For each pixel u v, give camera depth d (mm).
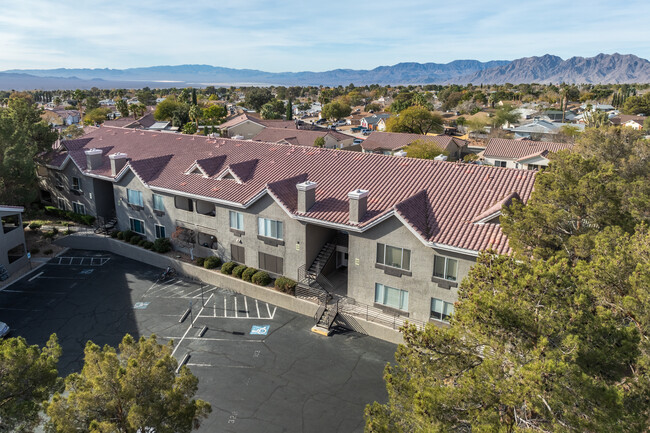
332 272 37094
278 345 29750
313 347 29531
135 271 41344
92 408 13430
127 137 56781
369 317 31297
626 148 27844
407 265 29938
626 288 14641
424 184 33750
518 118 133250
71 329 31875
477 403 12664
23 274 40500
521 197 30109
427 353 15016
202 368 27328
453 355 14523
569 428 11016
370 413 14875
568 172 21312
